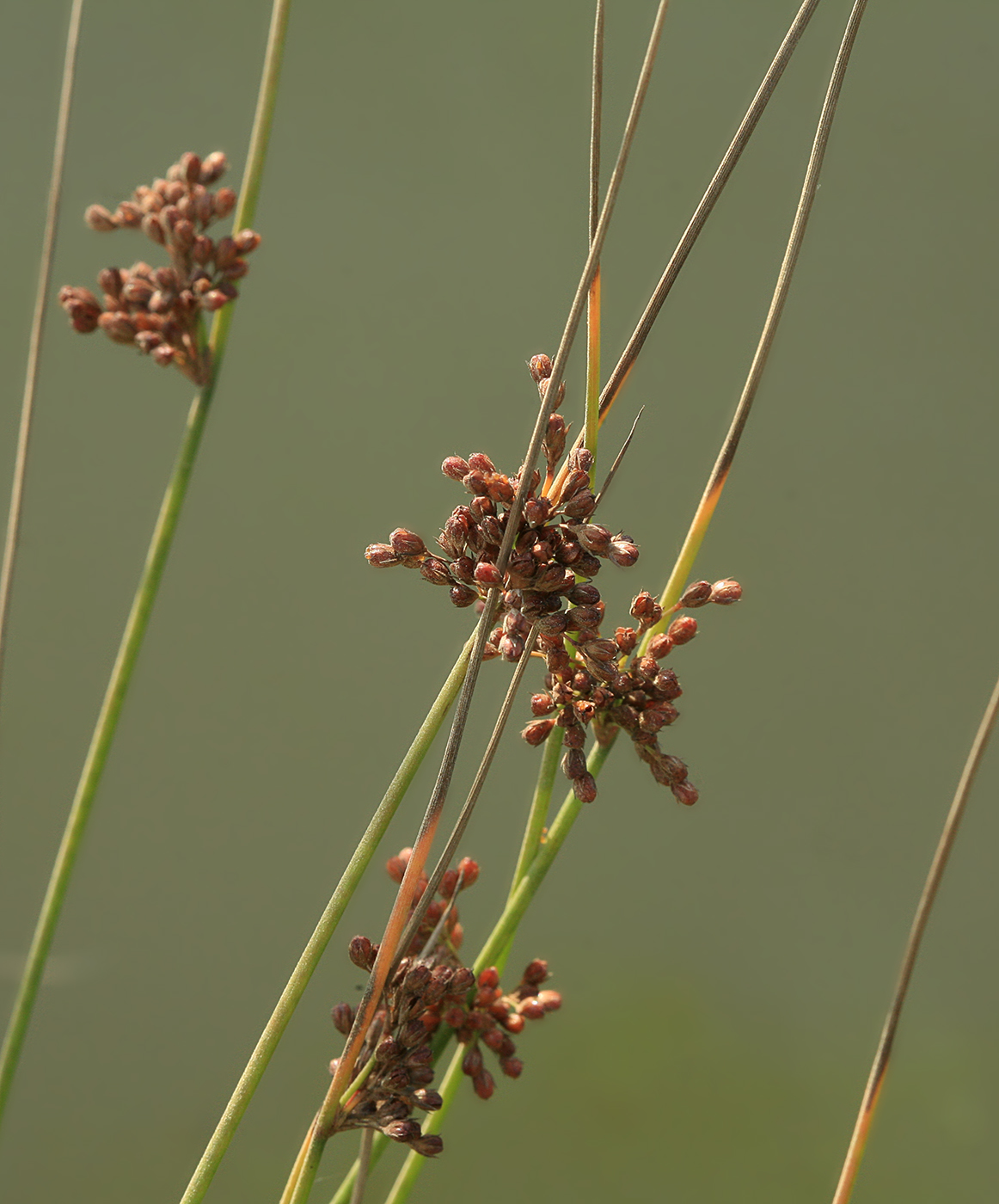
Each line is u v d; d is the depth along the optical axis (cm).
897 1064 256
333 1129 119
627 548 119
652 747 121
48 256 121
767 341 121
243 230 124
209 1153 119
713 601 121
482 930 259
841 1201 120
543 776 121
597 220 120
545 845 121
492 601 118
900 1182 243
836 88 120
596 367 120
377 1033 119
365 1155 119
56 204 121
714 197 119
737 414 121
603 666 120
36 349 121
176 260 124
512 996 121
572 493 119
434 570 119
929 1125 250
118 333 123
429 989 119
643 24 298
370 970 120
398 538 119
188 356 123
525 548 119
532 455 118
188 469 123
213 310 123
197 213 123
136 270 124
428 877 121
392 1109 119
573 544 119
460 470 119
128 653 123
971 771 119
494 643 119
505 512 119
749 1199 240
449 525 119
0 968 233
